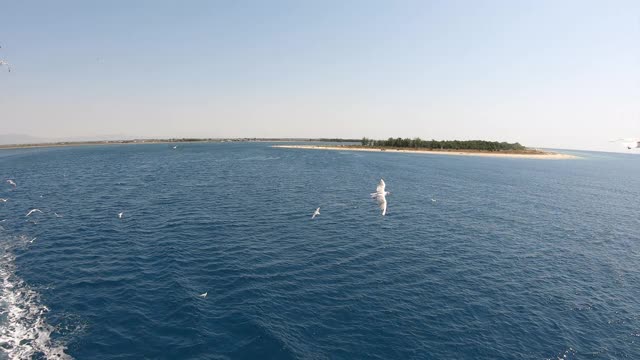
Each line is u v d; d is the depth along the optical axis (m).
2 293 28.14
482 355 22.84
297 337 23.69
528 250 41.91
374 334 24.42
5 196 67.06
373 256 37.97
